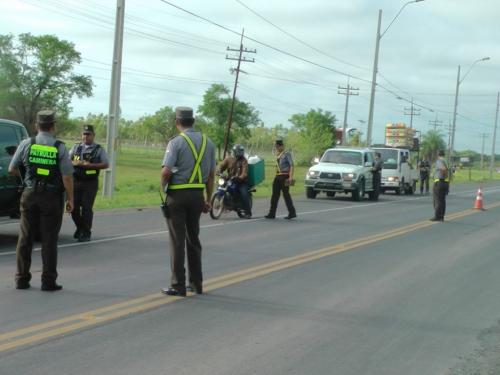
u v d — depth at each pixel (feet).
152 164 242.58
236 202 55.88
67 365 17.16
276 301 25.59
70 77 312.71
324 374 17.49
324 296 26.86
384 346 20.33
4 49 298.76
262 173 57.62
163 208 25.48
